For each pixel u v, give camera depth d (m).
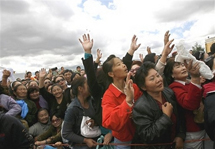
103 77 2.60
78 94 2.60
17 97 4.20
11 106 3.58
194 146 2.11
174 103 1.93
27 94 4.34
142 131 1.72
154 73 1.79
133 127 1.99
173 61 2.25
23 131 1.76
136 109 1.77
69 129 2.49
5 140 1.66
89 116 2.52
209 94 1.63
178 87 2.07
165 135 1.83
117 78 2.06
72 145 2.58
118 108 1.78
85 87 2.55
